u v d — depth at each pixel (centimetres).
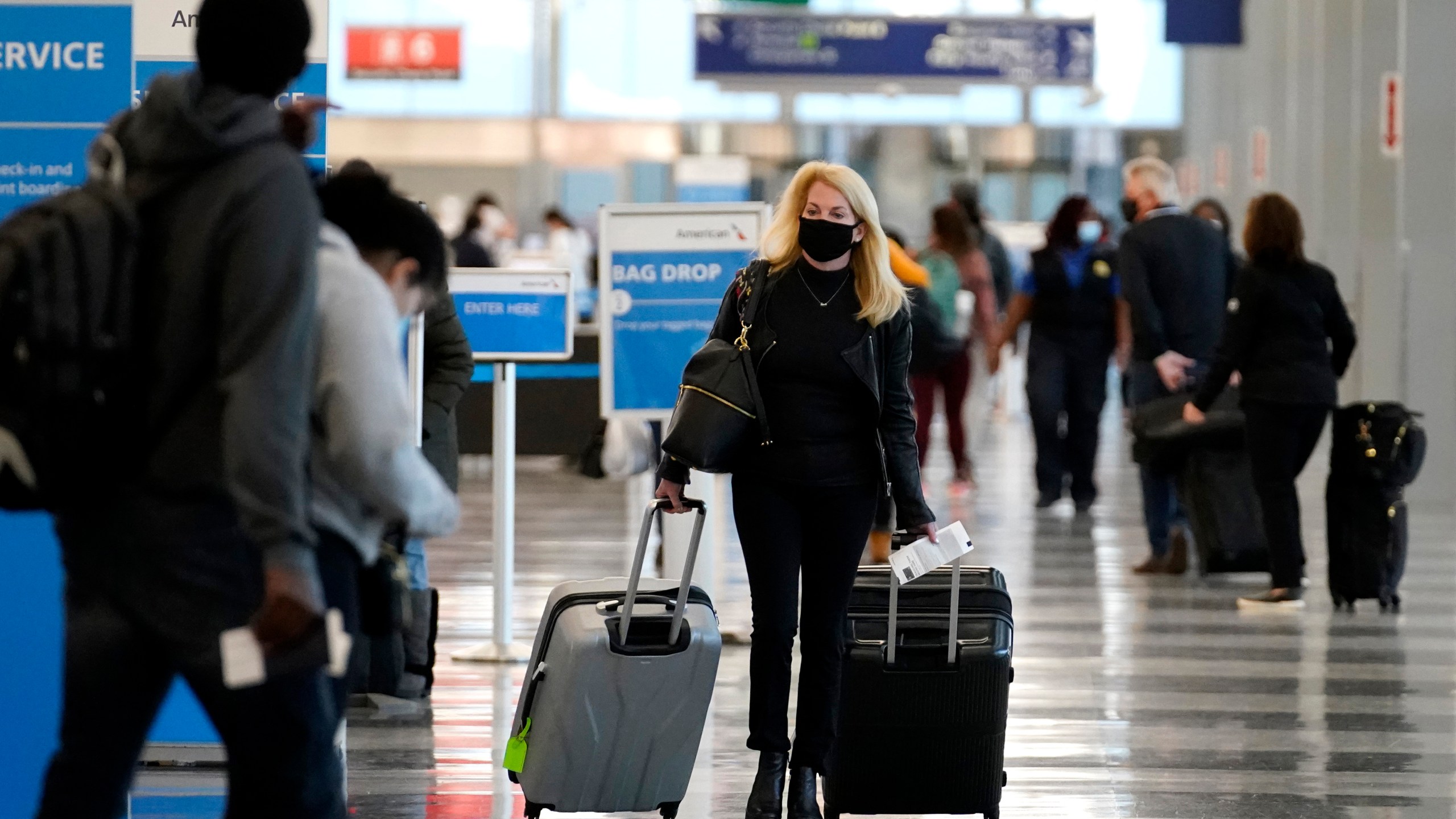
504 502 1931
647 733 1192
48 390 698
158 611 730
